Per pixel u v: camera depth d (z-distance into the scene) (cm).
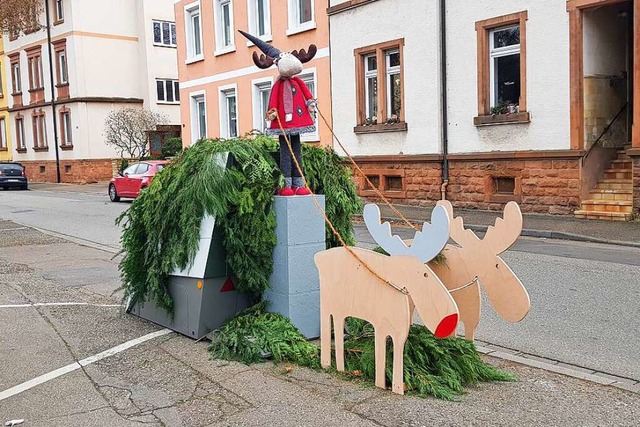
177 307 644
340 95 2134
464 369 498
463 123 1775
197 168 600
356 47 2053
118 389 505
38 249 1338
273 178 596
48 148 4150
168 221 624
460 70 1767
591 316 729
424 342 501
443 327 434
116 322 703
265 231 586
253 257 595
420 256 451
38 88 4172
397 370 471
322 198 600
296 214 582
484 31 1702
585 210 1525
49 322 711
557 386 500
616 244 1220
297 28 2278
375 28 1983
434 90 1823
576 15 1505
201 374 530
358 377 507
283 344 553
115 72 3931
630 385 509
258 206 584
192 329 622
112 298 843
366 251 487
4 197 3055
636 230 1317
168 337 636
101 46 3869
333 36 2136
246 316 596
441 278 530
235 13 2606
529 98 1614
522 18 1608
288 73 586
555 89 1562
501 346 633
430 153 1852
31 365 568
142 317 713
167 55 4006
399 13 1902
